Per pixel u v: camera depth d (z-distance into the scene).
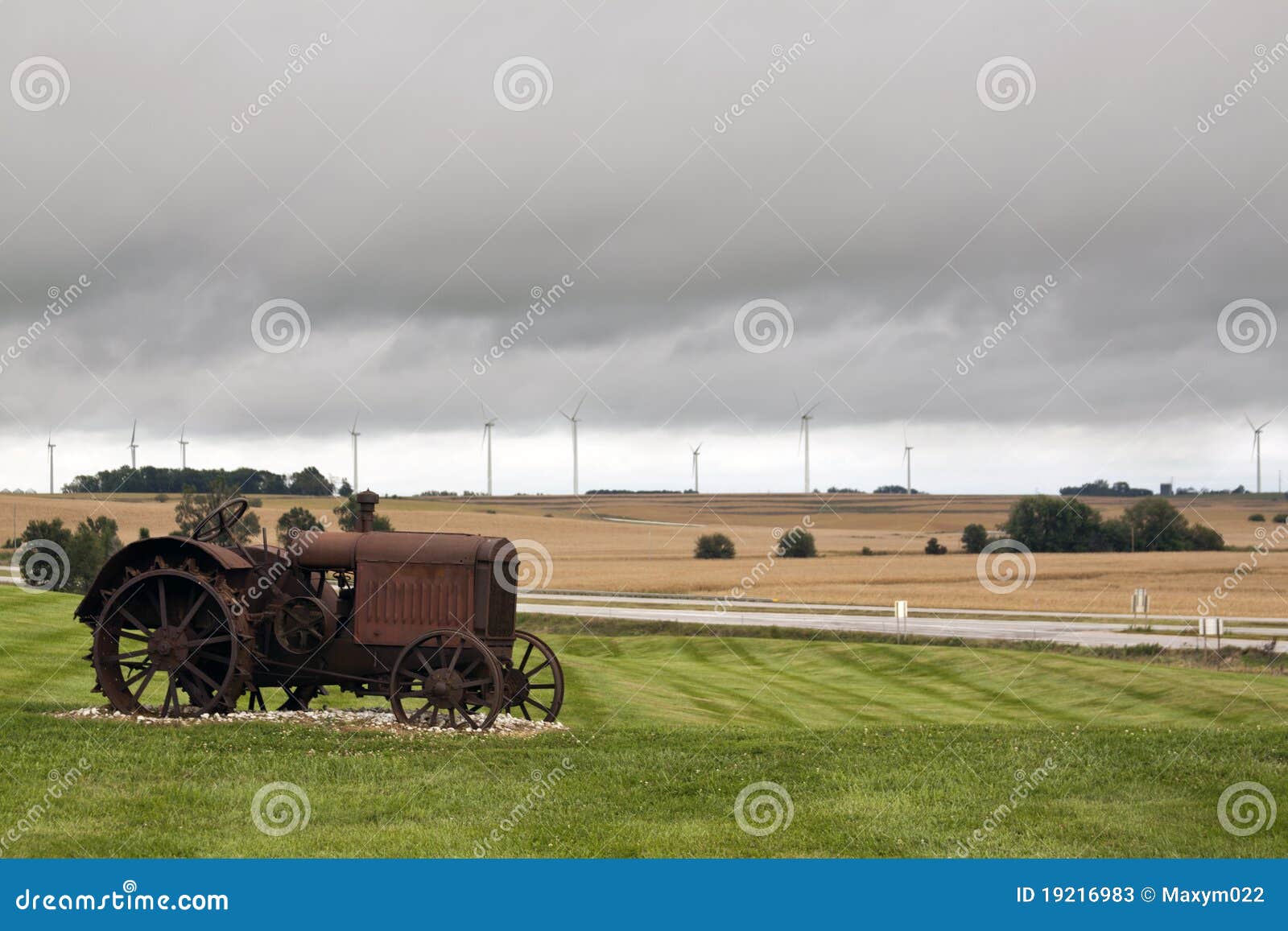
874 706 34.19
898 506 183.38
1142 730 18.75
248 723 17.05
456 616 18.19
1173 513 127.94
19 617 35.81
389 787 13.53
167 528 108.12
